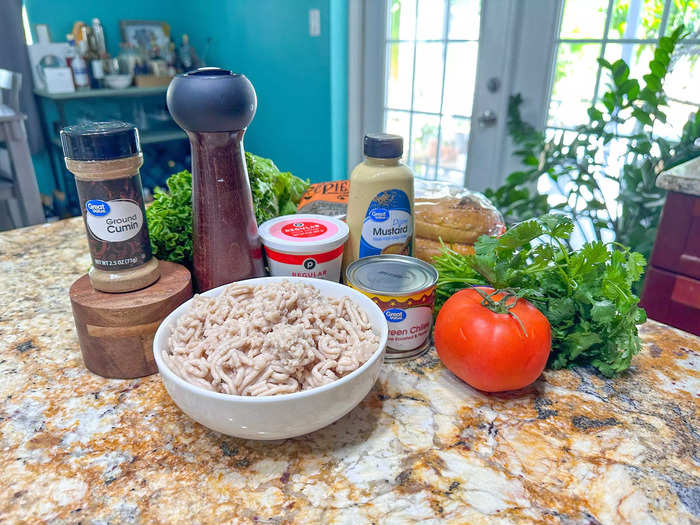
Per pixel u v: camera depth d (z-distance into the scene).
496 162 2.13
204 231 0.71
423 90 2.34
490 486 0.48
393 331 0.66
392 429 0.56
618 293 0.61
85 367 0.67
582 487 0.48
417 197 0.96
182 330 0.57
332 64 2.46
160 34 3.24
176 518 0.45
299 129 2.79
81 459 0.51
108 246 0.63
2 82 2.14
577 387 0.63
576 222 1.68
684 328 1.30
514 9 1.87
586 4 1.71
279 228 0.79
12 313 0.79
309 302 0.60
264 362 0.51
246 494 0.47
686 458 0.51
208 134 0.65
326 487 0.48
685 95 1.51
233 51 3.06
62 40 2.94
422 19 2.22
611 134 1.53
